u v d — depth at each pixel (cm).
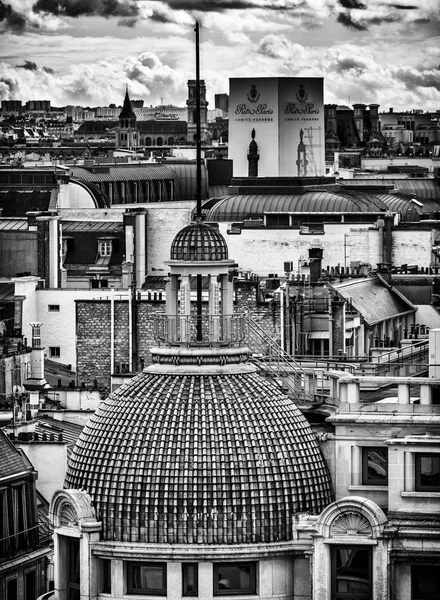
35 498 16038
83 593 12950
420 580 12850
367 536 12775
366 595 12800
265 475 13000
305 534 12900
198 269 13588
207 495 12912
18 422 17750
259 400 13212
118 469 13050
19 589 15712
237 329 13538
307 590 12912
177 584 12875
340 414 13400
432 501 13038
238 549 12850
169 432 13062
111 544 12925
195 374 13325
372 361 16738
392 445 13075
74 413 19125
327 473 13262
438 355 13938
